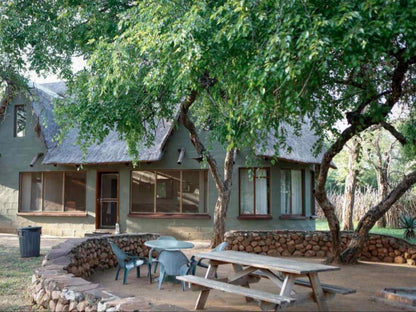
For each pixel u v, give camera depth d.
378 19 5.56
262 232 12.75
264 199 16.03
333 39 5.64
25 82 11.84
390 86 9.55
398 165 25.22
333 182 35.97
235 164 15.98
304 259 11.84
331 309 6.32
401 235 18.66
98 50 7.93
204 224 16.14
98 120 9.49
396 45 6.92
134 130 10.68
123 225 17.02
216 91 8.29
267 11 6.23
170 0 7.42
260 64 5.96
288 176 16.59
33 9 9.90
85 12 9.60
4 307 6.43
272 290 7.76
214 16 6.27
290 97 6.07
